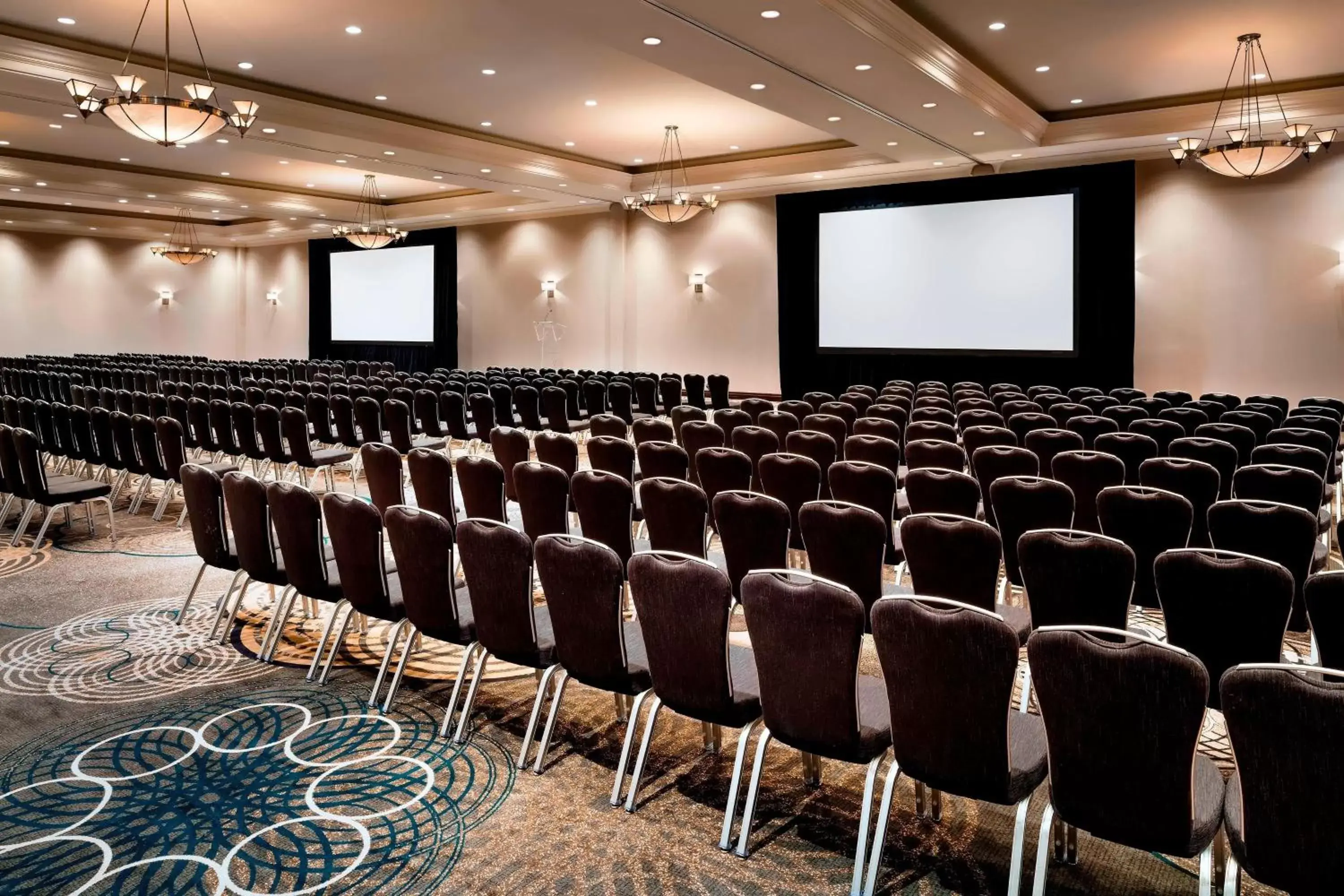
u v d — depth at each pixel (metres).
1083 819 2.31
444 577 3.64
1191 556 2.93
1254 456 5.86
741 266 17.39
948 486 4.69
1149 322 13.67
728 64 8.73
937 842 2.90
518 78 10.57
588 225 18.92
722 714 2.96
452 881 2.70
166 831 2.97
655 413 12.17
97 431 8.01
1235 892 2.23
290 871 2.75
